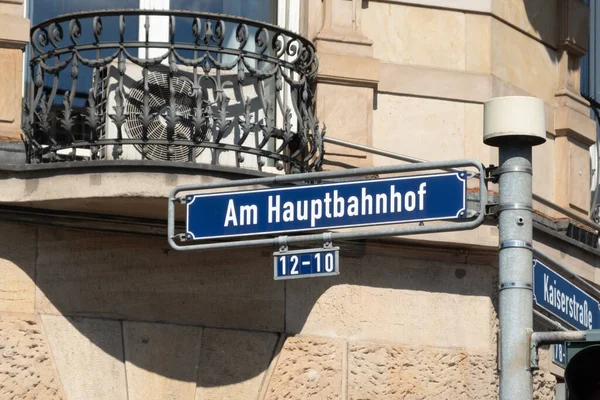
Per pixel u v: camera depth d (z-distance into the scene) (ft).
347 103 48.47
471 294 48.98
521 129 30.27
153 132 43.73
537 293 33.14
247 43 48.34
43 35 44.16
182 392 44.50
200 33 46.96
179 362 44.68
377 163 49.06
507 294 30.17
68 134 43.57
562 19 55.47
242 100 43.60
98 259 44.27
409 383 47.29
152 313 44.62
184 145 42.63
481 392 48.42
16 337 42.63
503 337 30.12
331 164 47.73
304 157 45.24
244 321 45.60
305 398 45.73
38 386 42.70
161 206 42.86
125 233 44.50
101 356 43.73
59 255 43.78
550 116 54.24
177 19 47.39
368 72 48.70
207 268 45.47
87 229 44.11
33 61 44.14
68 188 42.19
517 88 52.95
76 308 43.70
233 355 45.27
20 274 43.19
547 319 34.47
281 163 46.14
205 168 42.22
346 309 47.01
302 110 45.03
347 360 46.57
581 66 58.85
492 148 51.11
